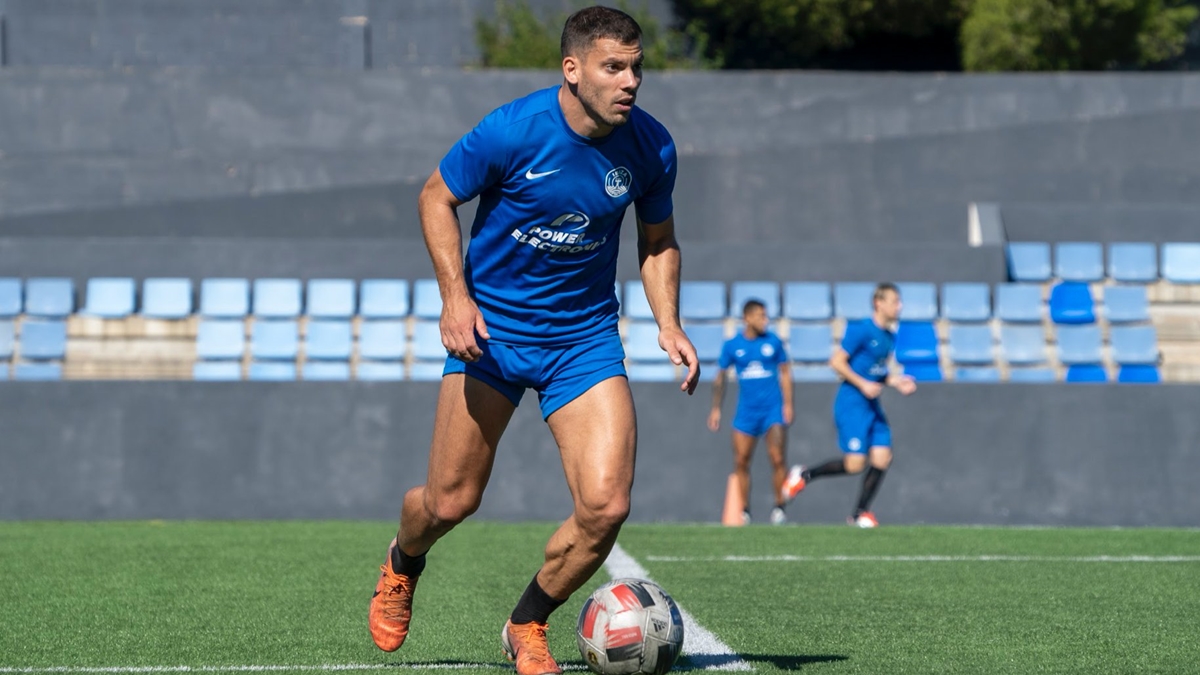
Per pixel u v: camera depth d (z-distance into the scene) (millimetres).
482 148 6742
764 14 45531
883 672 7711
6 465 21922
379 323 30562
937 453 22672
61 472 21969
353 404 22438
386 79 36281
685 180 35250
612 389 7016
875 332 20516
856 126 36781
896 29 47188
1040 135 35844
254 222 34344
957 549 16156
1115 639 9094
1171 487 22453
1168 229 33688
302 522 20906
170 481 22141
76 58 42750
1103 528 20344
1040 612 10523
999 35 44562
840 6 45656
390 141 36219
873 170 35562
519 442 22391
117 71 35656
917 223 35469
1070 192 35812
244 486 22234
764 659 8172
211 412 22266
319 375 30156
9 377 30312
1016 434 22625
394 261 31453
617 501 6801
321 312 30953
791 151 35469
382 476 22391
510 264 7031
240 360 30484
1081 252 32969
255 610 10531
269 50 43312
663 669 7074
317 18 43406
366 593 11656
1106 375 30375
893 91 36844
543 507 22312
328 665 7914
